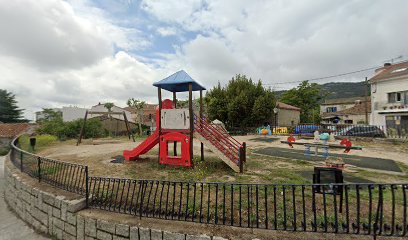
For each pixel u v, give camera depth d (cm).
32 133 2002
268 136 1947
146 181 359
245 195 436
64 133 2009
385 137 1421
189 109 700
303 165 728
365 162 771
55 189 501
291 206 376
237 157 686
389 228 266
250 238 277
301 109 3822
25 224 541
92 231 372
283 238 273
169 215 347
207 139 672
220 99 2558
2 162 1579
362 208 365
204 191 464
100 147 1282
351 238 266
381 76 2164
